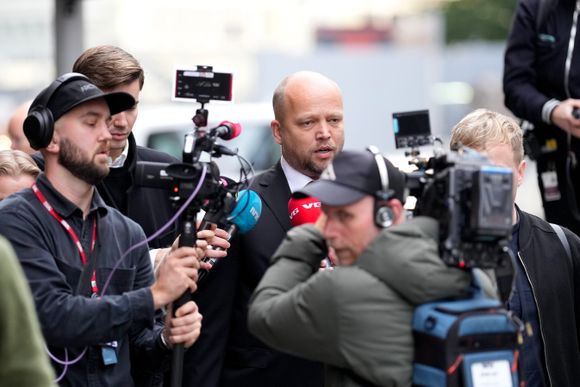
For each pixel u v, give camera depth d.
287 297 8.01
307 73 10.48
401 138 9.39
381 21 77.88
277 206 10.23
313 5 77.38
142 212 10.72
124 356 8.98
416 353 7.64
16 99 51.72
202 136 8.72
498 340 7.56
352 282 7.72
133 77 10.49
